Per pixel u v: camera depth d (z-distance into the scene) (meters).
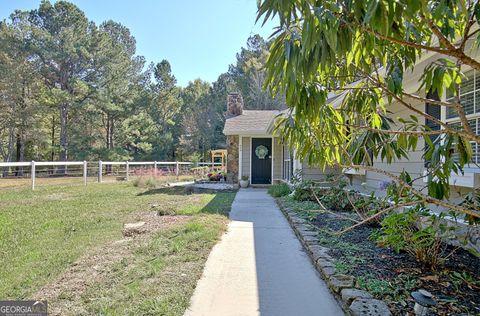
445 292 2.24
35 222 4.95
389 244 3.17
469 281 2.42
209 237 3.90
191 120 30.23
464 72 3.44
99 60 22.12
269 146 11.97
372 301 2.04
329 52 1.08
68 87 21.83
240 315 2.09
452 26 1.72
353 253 3.09
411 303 2.06
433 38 2.65
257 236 4.13
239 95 14.37
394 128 4.77
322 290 2.47
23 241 3.84
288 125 1.98
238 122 12.84
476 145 3.34
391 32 1.19
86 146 23.14
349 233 3.84
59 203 7.03
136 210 6.07
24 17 21.33
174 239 3.82
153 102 28.95
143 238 3.91
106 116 25.45
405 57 1.89
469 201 2.34
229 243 3.79
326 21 1.05
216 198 7.96
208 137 29.38
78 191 9.58
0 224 4.79
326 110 1.90
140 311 2.12
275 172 11.85
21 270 2.88
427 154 1.83
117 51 23.41
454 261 2.85
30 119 20.33
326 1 1.09
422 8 0.98
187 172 18.31
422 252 2.79
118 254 3.29
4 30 19.77
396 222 2.88
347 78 1.87
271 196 8.39
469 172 3.34
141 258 3.16
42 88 21.17
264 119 13.20
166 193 9.18
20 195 8.55
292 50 1.16
